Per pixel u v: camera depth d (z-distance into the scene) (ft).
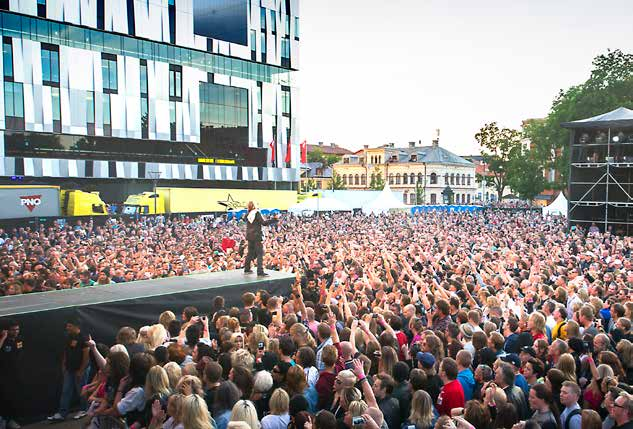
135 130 181.06
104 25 170.91
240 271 48.93
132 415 20.93
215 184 209.15
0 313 29.55
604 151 123.03
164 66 189.16
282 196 203.21
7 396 28.50
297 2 231.71
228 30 206.49
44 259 59.82
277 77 228.43
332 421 16.92
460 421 18.20
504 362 21.89
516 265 57.26
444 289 39.86
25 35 157.69
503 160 290.76
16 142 156.15
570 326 28.43
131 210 159.02
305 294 41.34
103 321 33.24
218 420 18.94
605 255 70.49
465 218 150.82
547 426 19.47
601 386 21.71
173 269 56.34
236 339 25.07
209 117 204.85
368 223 124.06
